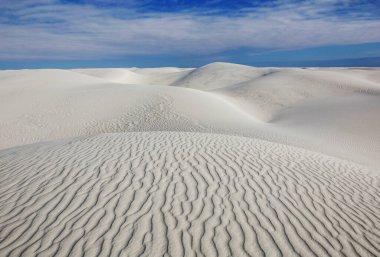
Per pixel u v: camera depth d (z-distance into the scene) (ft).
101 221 13.66
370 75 170.50
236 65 248.32
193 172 19.52
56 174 18.63
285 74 141.28
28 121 56.85
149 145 25.41
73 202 15.24
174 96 71.87
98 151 23.43
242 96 107.04
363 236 13.94
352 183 20.81
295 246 12.71
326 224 14.66
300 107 88.63
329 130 59.11
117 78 233.35
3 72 140.46
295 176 20.56
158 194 16.28
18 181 17.74
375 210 16.76
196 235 12.96
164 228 13.32
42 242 12.22
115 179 17.92
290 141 43.73
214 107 67.51
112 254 11.62
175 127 51.16
